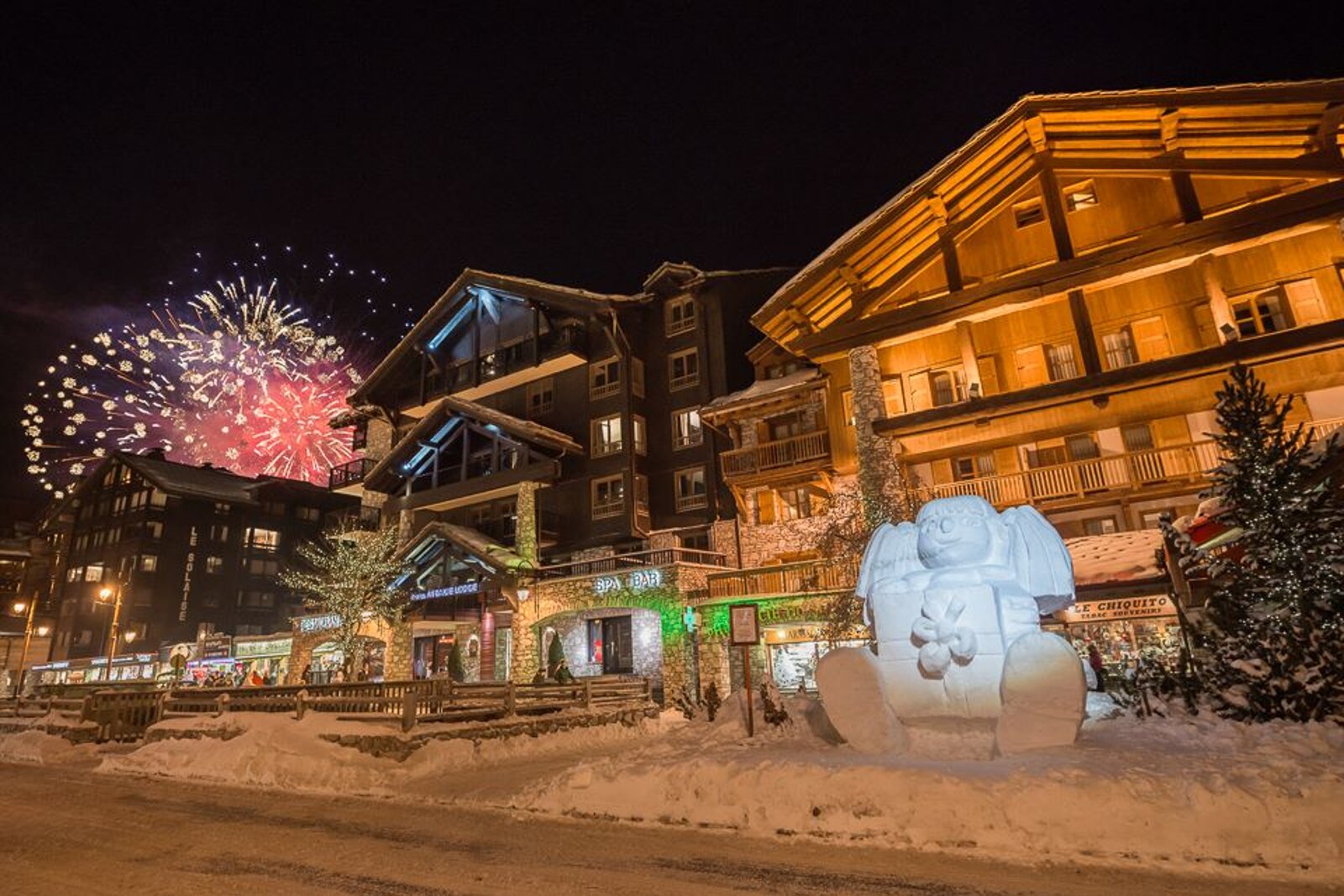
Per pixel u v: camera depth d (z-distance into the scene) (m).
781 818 7.60
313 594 42.84
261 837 8.22
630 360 33.62
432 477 37.06
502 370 36.91
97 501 62.12
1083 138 22.34
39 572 67.06
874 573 10.60
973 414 22.25
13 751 17.11
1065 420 23.12
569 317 36.38
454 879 6.38
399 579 32.84
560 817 8.80
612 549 31.94
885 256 24.89
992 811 6.80
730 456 28.61
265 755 12.77
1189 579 13.68
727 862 6.57
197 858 7.30
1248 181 20.50
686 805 8.31
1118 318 22.39
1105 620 17.09
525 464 33.31
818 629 23.23
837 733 10.76
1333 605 10.09
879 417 23.77
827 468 26.16
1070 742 8.48
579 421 34.47
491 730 15.09
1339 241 19.84
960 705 9.28
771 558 27.78
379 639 33.78
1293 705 9.49
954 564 9.70
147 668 42.19
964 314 22.92
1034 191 23.38
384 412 40.88
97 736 17.88
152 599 55.78
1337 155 19.00
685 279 34.59
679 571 25.95
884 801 7.30
